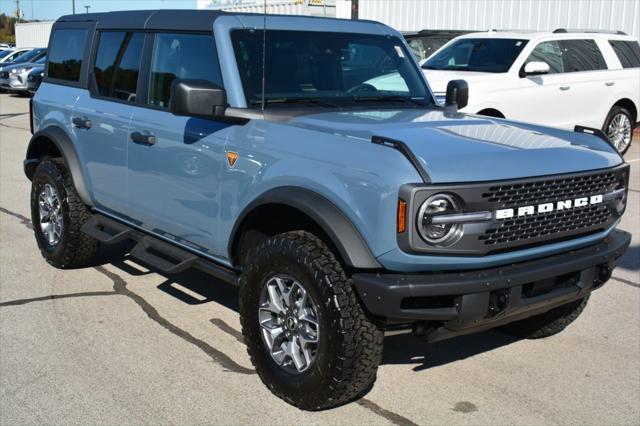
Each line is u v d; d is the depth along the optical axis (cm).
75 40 601
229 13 462
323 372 361
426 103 509
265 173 394
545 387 418
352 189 349
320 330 360
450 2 1748
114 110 525
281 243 376
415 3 1838
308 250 364
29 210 834
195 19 471
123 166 515
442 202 337
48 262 620
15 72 2375
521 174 356
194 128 446
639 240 716
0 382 409
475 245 345
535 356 461
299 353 383
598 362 452
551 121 1045
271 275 386
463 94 536
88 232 555
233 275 436
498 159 357
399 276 345
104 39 563
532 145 386
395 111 459
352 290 356
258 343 399
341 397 366
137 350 455
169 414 378
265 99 438
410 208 329
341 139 370
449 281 342
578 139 424
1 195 916
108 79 549
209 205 438
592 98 1095
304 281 365
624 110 1155
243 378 421
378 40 515
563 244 385
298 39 471
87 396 395
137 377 419
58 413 377
